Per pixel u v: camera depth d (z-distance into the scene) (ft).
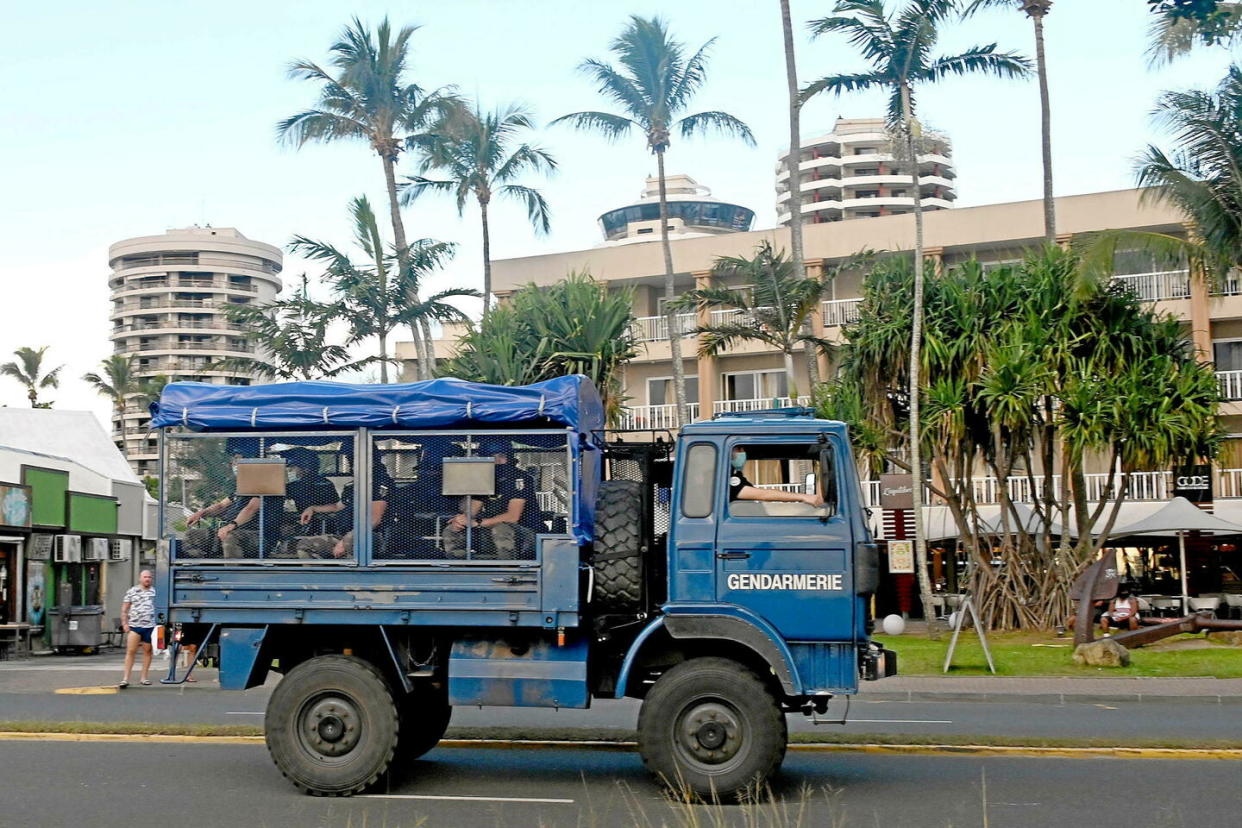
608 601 30.73
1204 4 32.89
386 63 131.23
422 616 30.89
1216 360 125.39
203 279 405.39
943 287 85.40
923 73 94.27
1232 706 52.85
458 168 138.00
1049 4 118.73
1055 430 85.81
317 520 31.60
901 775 32.73
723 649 31.09
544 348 96.17
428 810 28.58
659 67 128.98
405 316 118.52
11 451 92.99
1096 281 80.84
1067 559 84.64
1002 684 58.13
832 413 85.76
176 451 32.22
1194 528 96.78
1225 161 82.07
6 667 76.69
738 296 98.63
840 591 30.32
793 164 107.04
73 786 31.37
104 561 105.19
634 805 29.07
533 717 47.91
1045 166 117.60
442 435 31.37
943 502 113.50
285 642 32.50
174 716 47.24
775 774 29.60
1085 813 27.78
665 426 142.51
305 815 27.96
